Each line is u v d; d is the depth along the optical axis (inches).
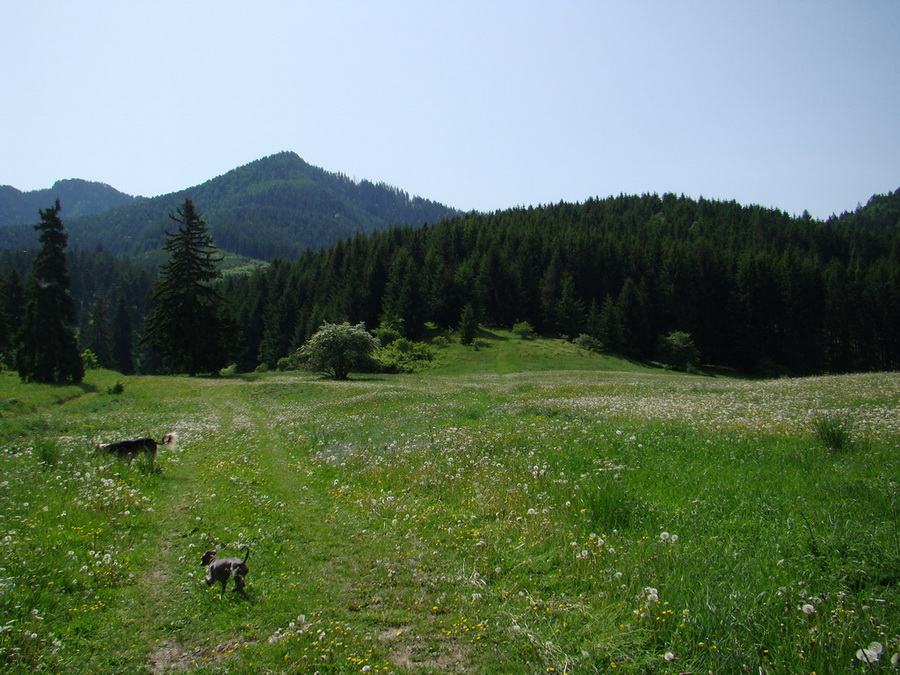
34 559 280.1
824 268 4574.3
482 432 652.1
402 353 3189.0
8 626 209.2
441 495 423.5
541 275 4424.2
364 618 230.8
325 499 446.3
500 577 265.1
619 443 509.4
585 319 3890.3
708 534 279.6
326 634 216.5
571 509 339.6
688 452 458.3
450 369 3034.0
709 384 1341.0
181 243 2511.1
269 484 510.0
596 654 190.1
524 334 3831.2
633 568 245.9
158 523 380.2
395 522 361.4
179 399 1707.7
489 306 4259.4
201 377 2458.2
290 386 1893.5
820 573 223.1
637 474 400.8
